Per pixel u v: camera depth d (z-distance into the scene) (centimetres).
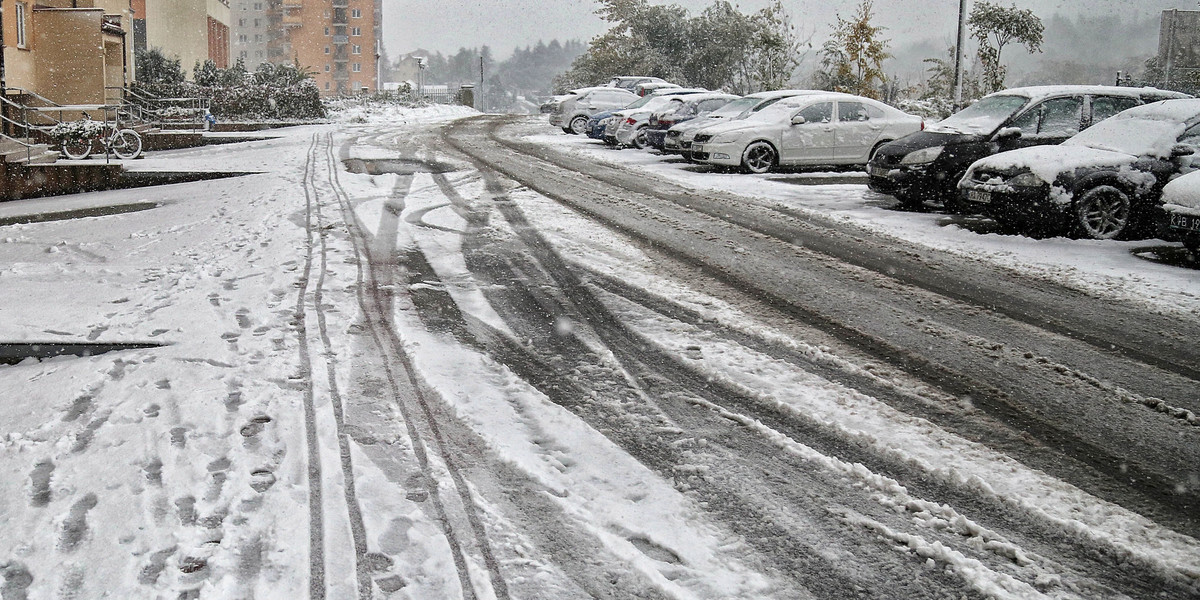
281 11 9462
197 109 3170
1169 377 562
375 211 1162
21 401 494
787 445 448
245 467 405
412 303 707
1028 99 1287
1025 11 2948
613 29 4959
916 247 983
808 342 622
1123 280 830
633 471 417
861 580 331
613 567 335
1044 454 443
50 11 2480
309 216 1105
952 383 543
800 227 1105
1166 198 927
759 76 3850
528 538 354
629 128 2291
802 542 357
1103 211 1038
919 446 450
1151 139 1073
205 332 611
